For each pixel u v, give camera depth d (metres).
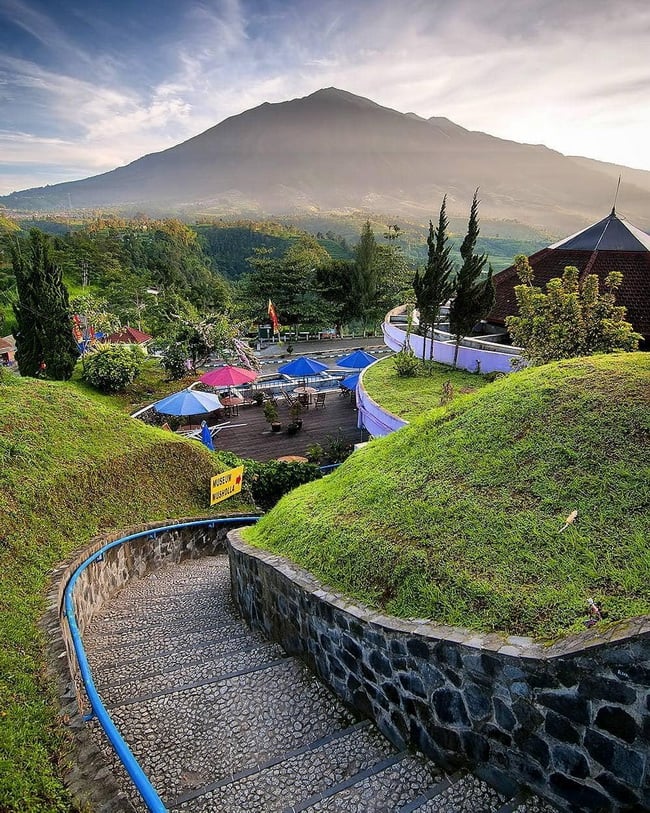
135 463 9.56
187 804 3.26
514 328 12.41
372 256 41.50
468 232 16.91
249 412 19.95
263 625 5.70
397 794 3.22
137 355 23.00
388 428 13.66
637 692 2.48
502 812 2.93
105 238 75.94
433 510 4.52
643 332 15.20
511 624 3.20
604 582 3.23
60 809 2.73
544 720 2.84
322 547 4.94
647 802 2.52
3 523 6.36
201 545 9.91
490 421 5.38
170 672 4.86
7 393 9.82
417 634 3.40
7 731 3.19
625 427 4.45
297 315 40.25
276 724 4.05
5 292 48.50
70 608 4.99
